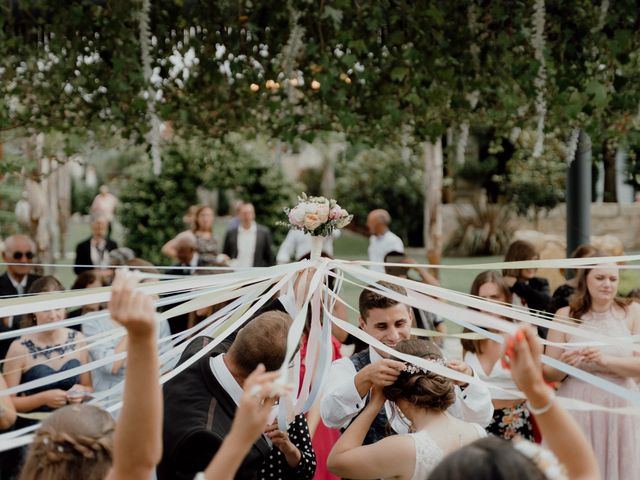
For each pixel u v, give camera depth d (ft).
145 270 16.28
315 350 9.41
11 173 18.93
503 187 55.62
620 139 18.10
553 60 15.12
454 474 4.82
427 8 14.66
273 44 15.20
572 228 20.86
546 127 16.80
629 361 13.09
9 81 16.25
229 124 17.94
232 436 5.69
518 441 5.19
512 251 18.03
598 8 14.62
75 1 14.83
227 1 15.10
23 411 13.15
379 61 15.26
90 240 28.78
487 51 14.98
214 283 8.75
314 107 17.29
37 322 13.87
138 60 15.26
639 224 39.32
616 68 15.10
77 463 6.09
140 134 17.04
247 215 31.86
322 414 9.71
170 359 9.73
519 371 5.51
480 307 8.42
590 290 13.93
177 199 50.42
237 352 8.79
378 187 67.72
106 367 15.08
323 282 9.66
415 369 8.80
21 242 20.29
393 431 10.43
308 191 70.23
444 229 59.77
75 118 17.33
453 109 16.35
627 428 13.19
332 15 13.94
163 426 8.70
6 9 15.11
